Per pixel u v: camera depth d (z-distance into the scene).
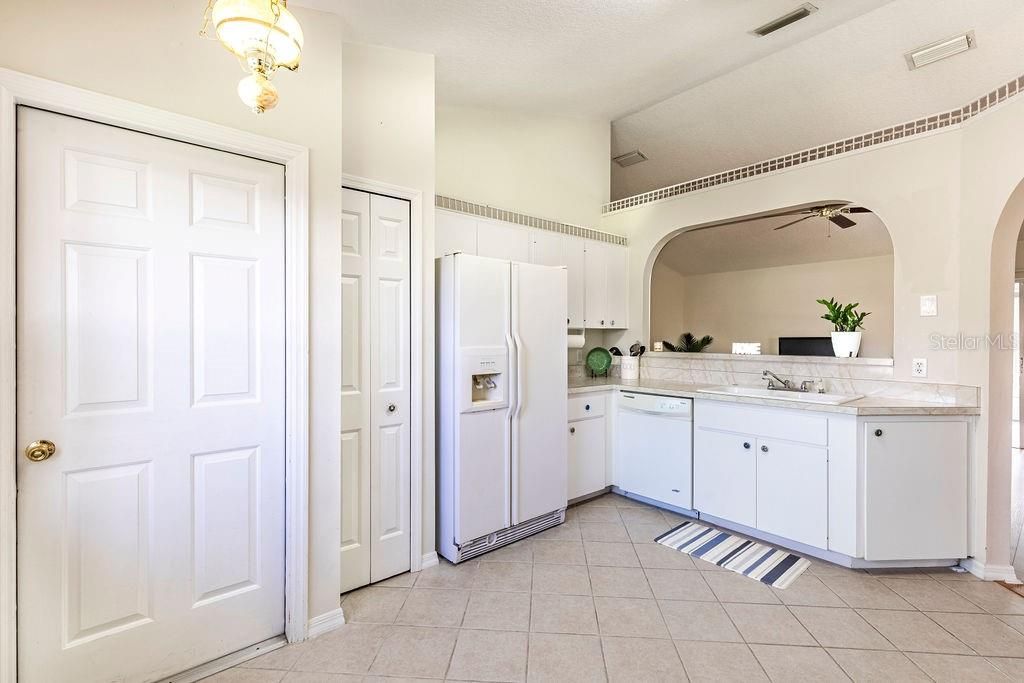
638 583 2.28
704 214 3.60
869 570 2.41
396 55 2.34
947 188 2.44
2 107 1.31
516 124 3.63
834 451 2.41
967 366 2.37
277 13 1.06
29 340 1.37
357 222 2.18
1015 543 2.71
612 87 3.11
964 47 2.85
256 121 1.75
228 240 1.71
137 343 1.54
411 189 2.36
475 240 3.06
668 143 4.63
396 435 2.33
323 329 1.92
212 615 1.70
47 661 1.41
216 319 1.69
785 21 2.45
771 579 2.31
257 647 1.79
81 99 1.41
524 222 3.40
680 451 3.10
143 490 1.56
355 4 1.92
